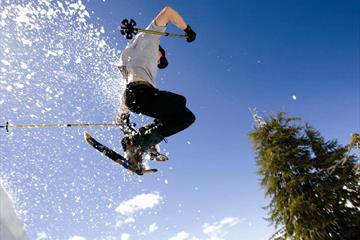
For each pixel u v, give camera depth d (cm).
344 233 1267
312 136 1470
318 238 1276
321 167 1365
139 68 273
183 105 277
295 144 1449
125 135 302
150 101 264
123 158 288
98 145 292
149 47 282
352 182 1323
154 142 280
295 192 1384
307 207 1301
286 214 1388
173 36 290
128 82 273
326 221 1265
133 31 275
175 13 284
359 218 1277
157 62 304
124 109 316
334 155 1350
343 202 1313
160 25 284
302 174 1378
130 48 284
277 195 1426
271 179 1452
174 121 276
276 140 1471
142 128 291
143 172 294
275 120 1547
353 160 1303
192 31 291
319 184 1333
